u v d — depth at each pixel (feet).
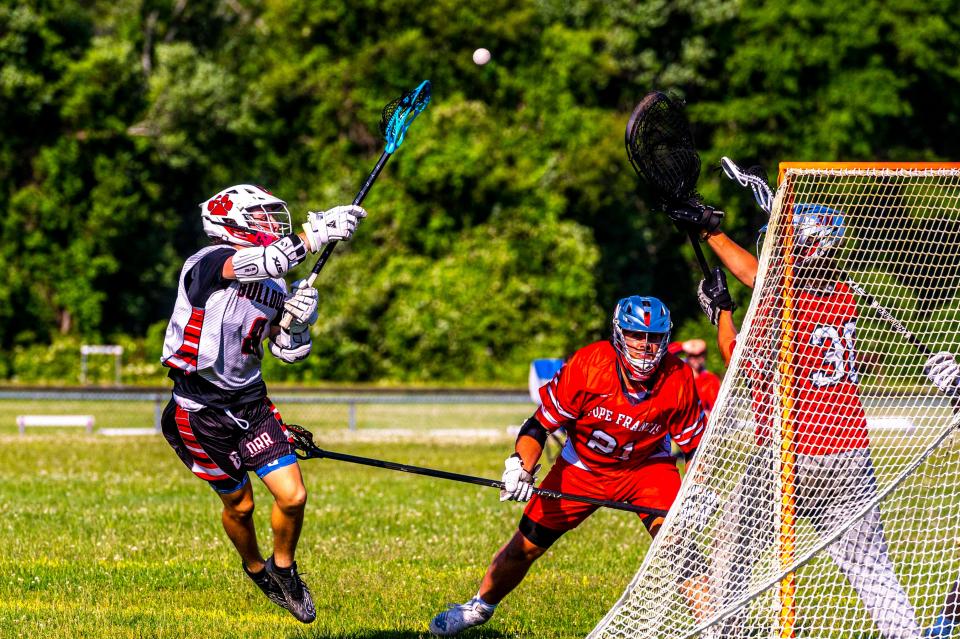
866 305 61.05
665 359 62.80
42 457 172.65
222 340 57.93
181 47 444.14
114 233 433.48
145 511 115.03
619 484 64.64
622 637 59.82
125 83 436.35
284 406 297.53
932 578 74.54
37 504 120.16
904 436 60.90
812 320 60.34
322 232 56.95
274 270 56.24
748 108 435.12
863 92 428.97
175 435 60.44
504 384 406.82
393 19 448.24
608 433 62.59
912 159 456.45
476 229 428.97
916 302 61.21
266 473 58.49
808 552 57.00
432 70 450.71
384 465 61.87
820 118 437.17
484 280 419.54
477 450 187.52
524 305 422.82
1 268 422.41
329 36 459.32
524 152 442.91
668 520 57.72
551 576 86.28
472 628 69.62
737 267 63.72
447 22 442.50
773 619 58.34
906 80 435.12
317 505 123.65
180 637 65.67
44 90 423.64
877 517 61.41
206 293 57.72
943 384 60.44
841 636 64.54
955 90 451.53
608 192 447.42
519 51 456.45
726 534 58.95
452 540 101.35
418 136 426.10
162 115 438.81
